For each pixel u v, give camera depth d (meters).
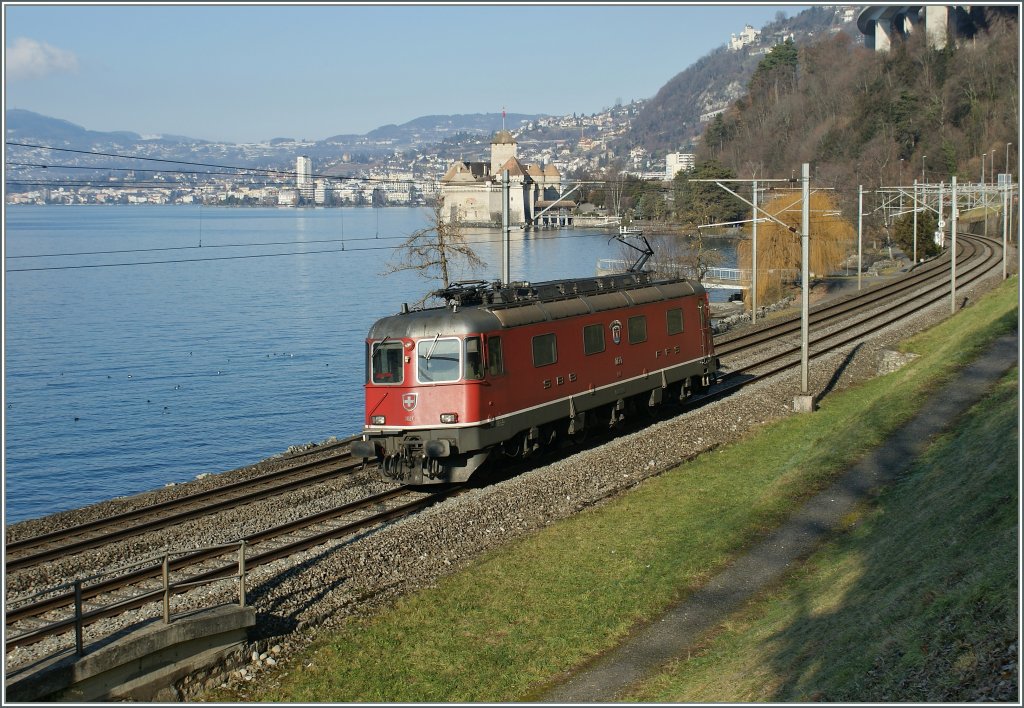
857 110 157.50
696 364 34.81
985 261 72.81
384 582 19.00
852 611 15.27
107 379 65.69
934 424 26.41
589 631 17.09
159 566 19.44
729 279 81.88
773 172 168.12
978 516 16.28
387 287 112.75
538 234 175.62
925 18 178.75
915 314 50.94
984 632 12.38
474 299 26.56
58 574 19.45
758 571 19.11
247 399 59.50
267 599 17.53
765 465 27.20
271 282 121.62
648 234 92.44
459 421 24.45
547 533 22.16
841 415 32.44
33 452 48.91
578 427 28.58
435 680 15.48
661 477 26.44
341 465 28.20
